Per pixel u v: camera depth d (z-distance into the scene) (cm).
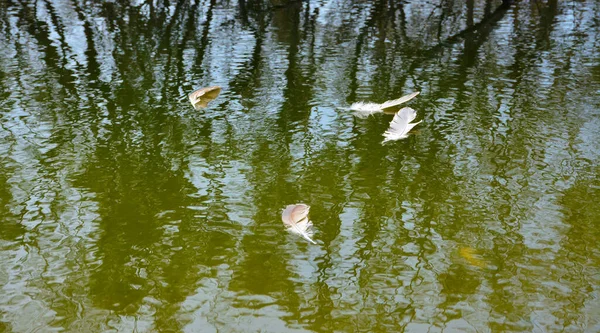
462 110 716
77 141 614
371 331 354
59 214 477
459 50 1002
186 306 375
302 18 1221
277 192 516
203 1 1354
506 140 624
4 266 413
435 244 442
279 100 748
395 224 469
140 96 756
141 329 354
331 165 568
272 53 966
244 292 389
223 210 486
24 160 569
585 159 577
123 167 558
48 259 421
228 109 713
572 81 829
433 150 602
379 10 1302
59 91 768
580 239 446
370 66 904
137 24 1148
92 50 967
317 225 467
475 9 1318
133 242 442
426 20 1218
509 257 426
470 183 533
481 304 379
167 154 587
